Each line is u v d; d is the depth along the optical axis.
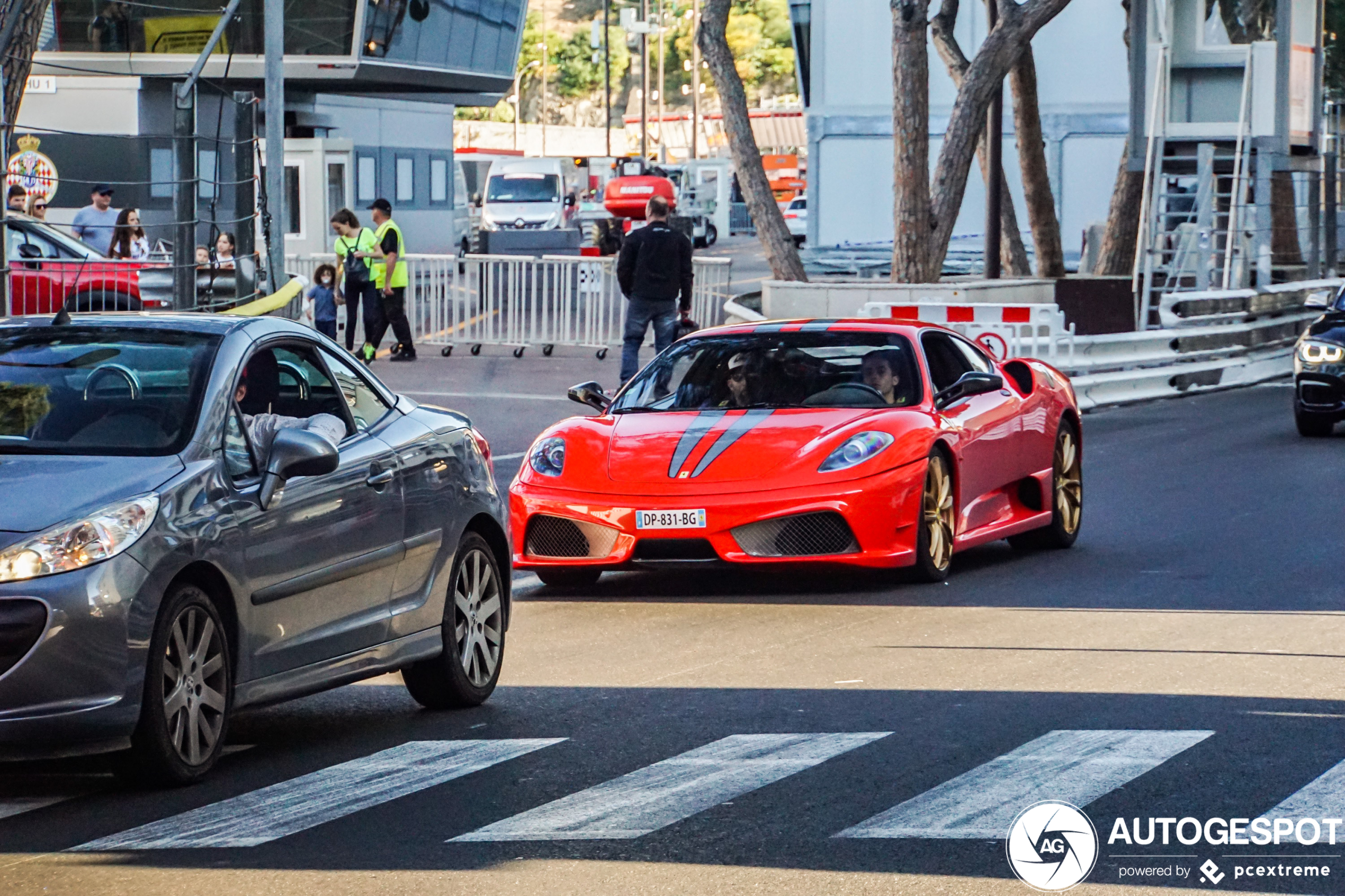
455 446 8.35
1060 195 41.62
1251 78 30.95
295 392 7.80
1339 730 7.25
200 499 6.61
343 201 35.06
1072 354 22.52
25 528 6.16
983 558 12.48
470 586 8.30
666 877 5.43
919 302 23.28
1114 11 40.72
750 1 138.62
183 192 16.66
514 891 5.30
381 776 6.77
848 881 5.37
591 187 75.12
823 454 10.80
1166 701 7.85
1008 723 7.46
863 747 7.09
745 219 90.38
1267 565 11.68
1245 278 30.48
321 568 7.17
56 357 7.27
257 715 8.14
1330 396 19.06
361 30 39.06
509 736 7.48
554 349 28.30
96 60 37.00
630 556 10.78
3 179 13.74
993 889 5.30
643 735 7.42
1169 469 17.02
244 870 5.53
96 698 6.11
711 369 12.07
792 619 10.17
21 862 5.64
